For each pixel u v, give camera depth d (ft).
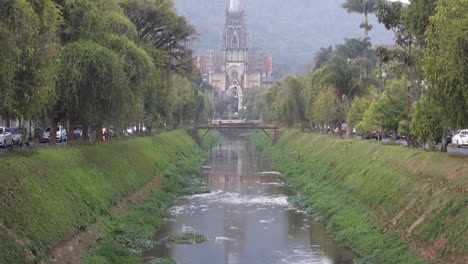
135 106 171.83
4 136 180.24
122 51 161.48
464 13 88.12
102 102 140.36
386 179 128.67
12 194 84.28
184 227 133.49
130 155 177.27
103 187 126.62
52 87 106.22
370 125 192.24
